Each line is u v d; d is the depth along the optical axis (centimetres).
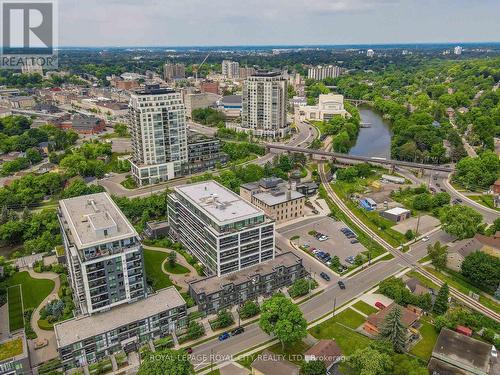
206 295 15088
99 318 13738
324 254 19500
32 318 14950
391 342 13012
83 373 12706
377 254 19788
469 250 18538
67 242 14738
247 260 17025
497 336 13712
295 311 13475
